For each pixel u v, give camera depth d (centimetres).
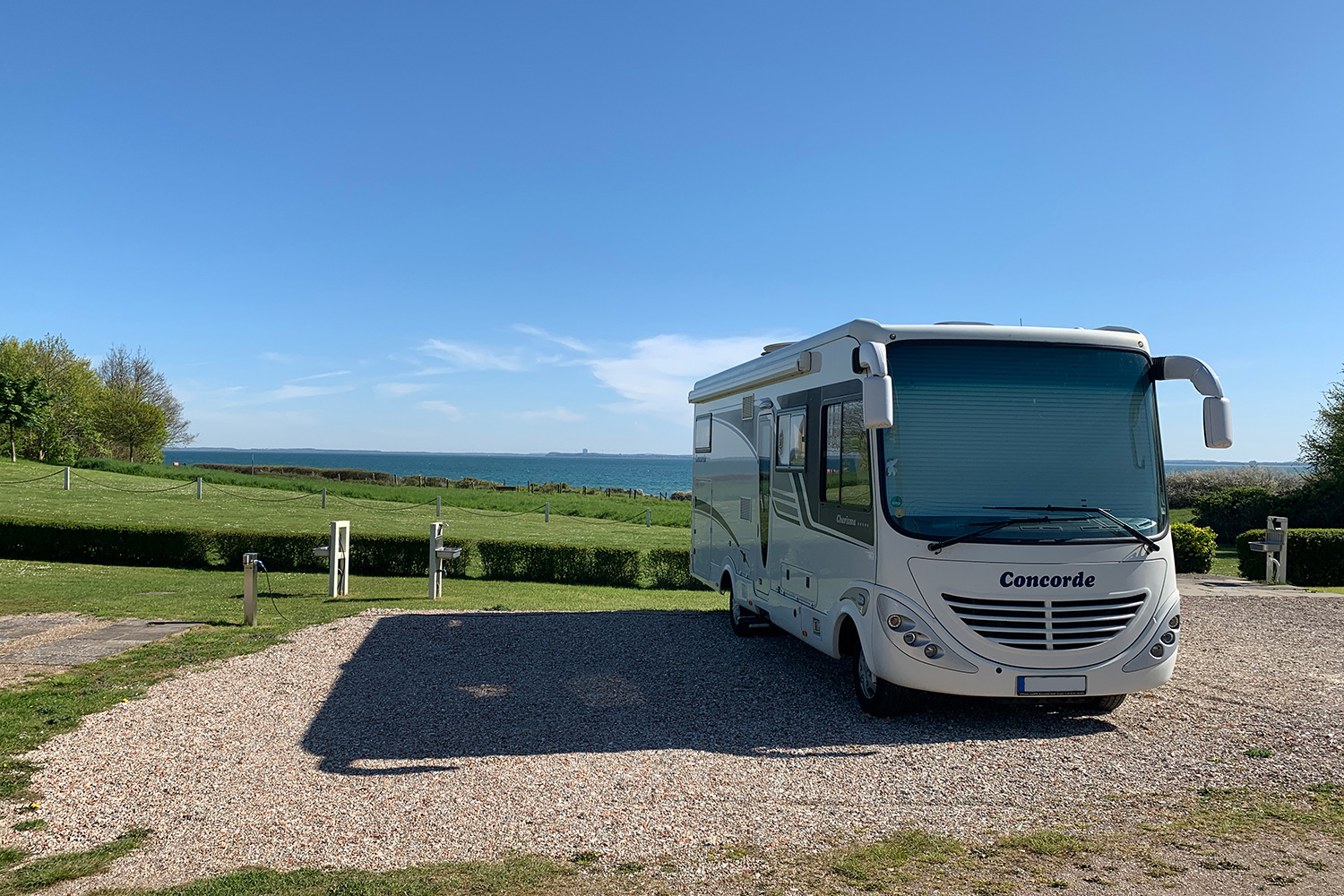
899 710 685
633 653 944
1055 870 412
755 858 424
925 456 652
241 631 1039
